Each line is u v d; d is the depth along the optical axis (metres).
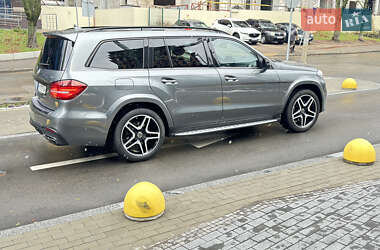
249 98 6.53
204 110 6.11
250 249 3.32
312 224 3.71
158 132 5.81
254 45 27.42
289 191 4.62
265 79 6.62
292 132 7.41
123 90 5.42
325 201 4.22
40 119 5.46
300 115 7.25
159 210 4.04
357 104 10.05
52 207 4.41
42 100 5.56
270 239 3.47
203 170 5.52
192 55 6.05
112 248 3.49
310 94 7.21
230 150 6.40
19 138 7.08
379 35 36.78
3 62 18.47
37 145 6.68
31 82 13.63
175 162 5.85
